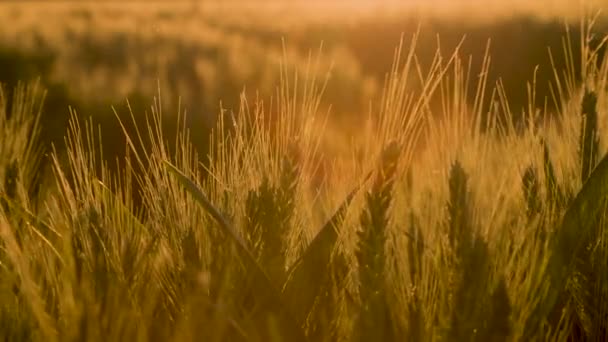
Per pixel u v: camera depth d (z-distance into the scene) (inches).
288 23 508.4
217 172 51.5
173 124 158.4
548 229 49.0
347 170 52.1
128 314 45.0
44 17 618.2
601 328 50.2
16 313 47.2
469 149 50.3
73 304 45.2
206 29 505.4
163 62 311.4
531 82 224.1
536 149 52.8
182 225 50.0
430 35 374.3
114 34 429.7
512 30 339.9
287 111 50.3
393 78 47.1
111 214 50.8
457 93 49.9
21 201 56.7
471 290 43.4
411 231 46.7
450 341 43.4
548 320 48.0
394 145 45.3
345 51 350.9
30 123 86.0
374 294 44.1
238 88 230.5
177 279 47.9
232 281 46.4
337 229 48.0
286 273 46.8
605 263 50.5
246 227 47.4
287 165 47.8
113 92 206.5
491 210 49.5
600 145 53.2
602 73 55.1
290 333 44.7
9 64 305.1
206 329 44.5
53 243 50.3
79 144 51.6
